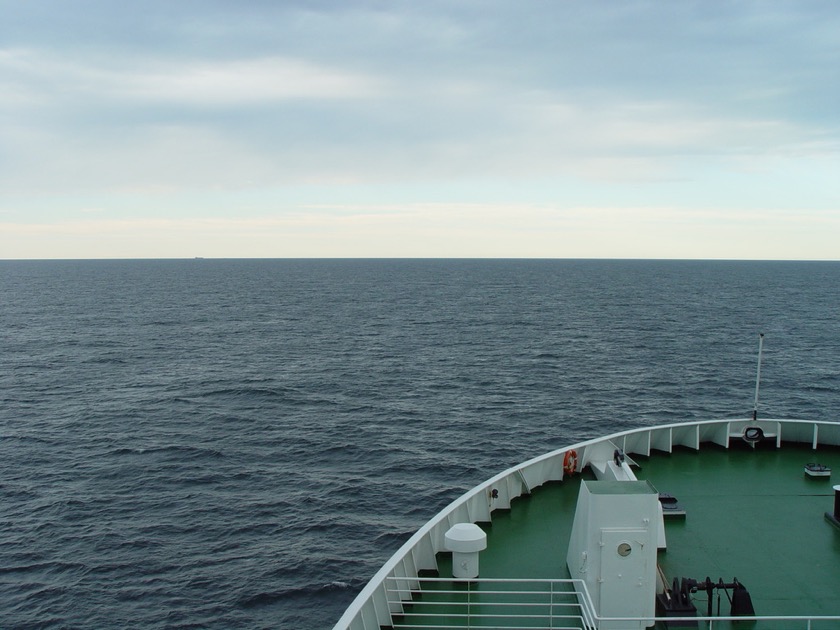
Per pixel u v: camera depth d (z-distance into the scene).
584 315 138.88
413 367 79.06
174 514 35.84
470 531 12.93
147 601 27.66
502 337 105.56
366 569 30.31
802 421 20.22
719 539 14.73
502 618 11.93
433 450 46.81
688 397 63.56
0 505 36.94
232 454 45.88
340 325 122.81
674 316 136.38
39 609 27.09
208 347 96.00
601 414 57.12
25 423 53.50
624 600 11.49
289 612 27.06
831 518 15.51
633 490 11.76
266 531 33.91
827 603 12.34
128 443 48.31
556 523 15.55
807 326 119.25
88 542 32.66
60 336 106.62
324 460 44.66
